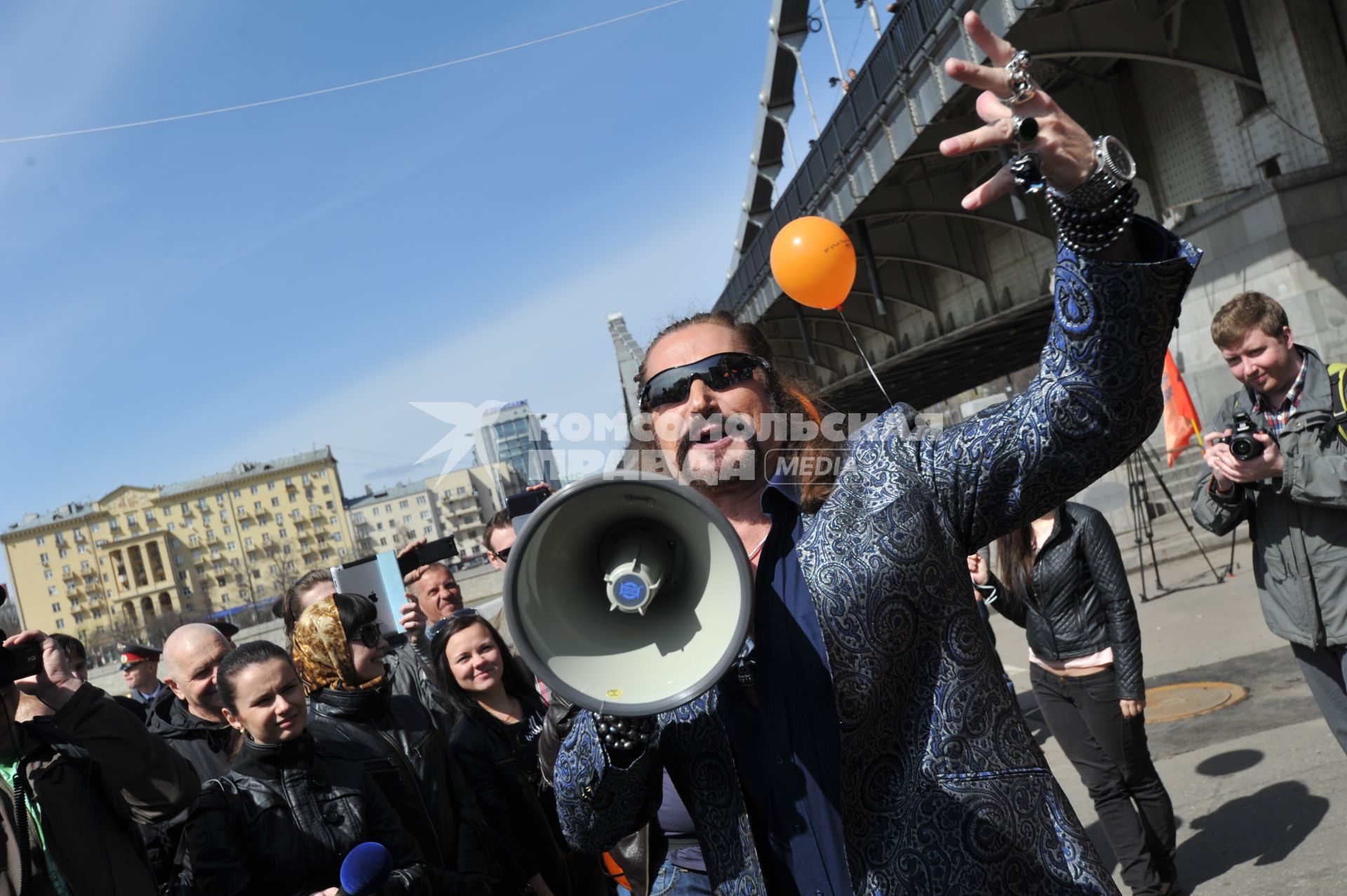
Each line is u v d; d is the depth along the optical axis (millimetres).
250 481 140000
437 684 3793
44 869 2543
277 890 2668
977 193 1363
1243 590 8961
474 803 3479
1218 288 13188
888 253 23031
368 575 4406
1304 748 4816
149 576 136500
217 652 3789
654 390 1825
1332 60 12062
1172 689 6453
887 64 13859
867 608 1513
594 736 1619
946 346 27141
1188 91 14898
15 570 135250
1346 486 2842
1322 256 11680
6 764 2576
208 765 3727
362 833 2791
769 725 1619
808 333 27609
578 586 1549
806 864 1587
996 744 1521
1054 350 1456
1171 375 11633
